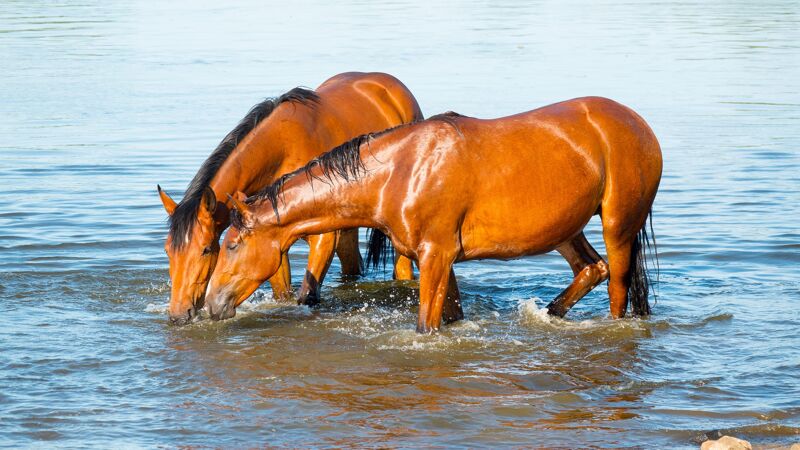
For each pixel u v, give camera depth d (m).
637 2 74.06
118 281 15.08
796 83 35.47
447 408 9.91
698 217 18.98
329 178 11.59
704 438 9.12
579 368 11.12
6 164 23.67
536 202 11.60
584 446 8.98
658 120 28.95
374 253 15.23
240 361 11.42
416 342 11.88
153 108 30.70
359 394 10.33
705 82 35.66
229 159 12.44
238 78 36.06
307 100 13.62
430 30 53.25
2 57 41.84
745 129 27.70
